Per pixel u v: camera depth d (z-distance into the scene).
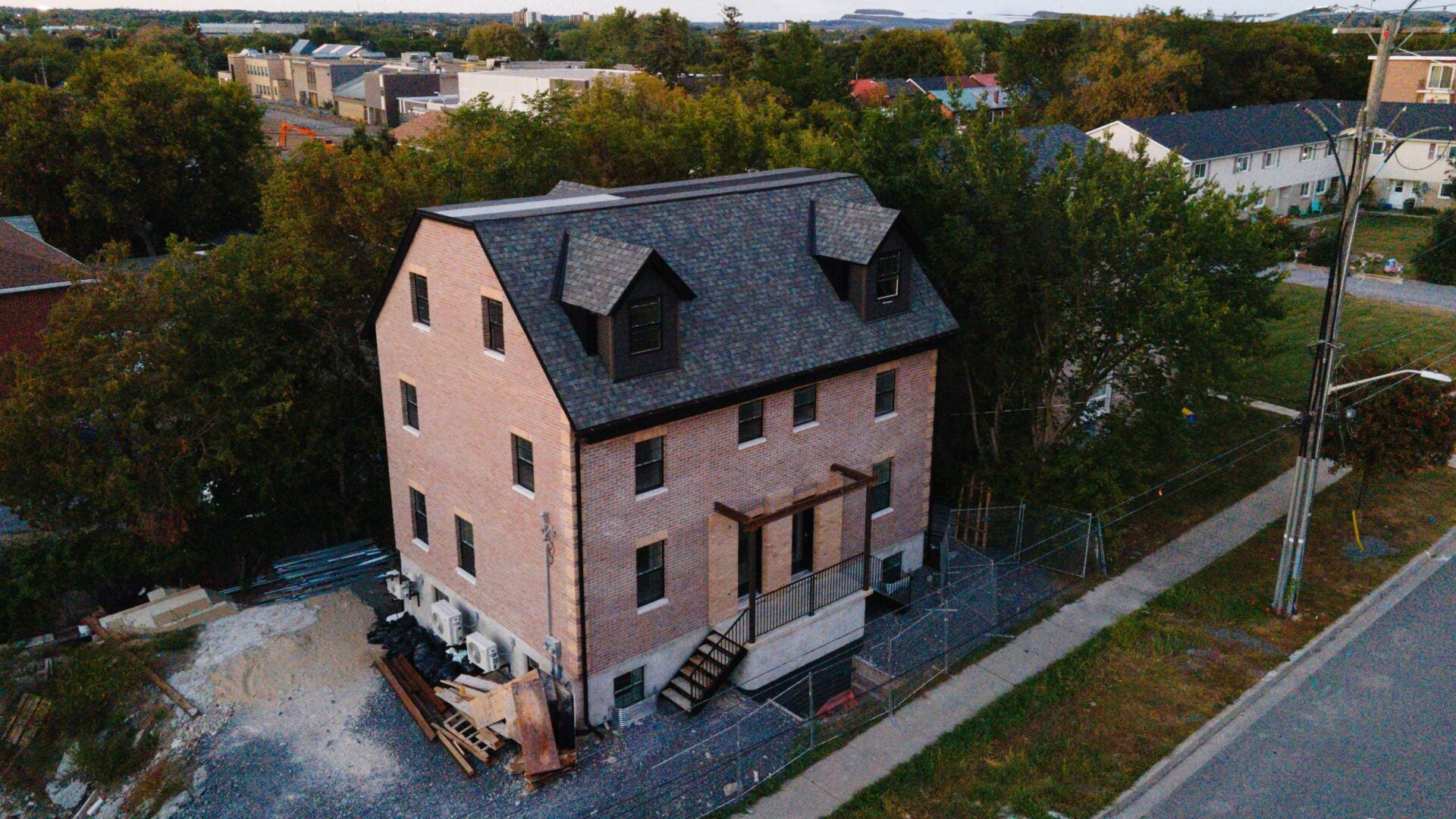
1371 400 31.05
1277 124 78.12
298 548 32.72
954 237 28.67
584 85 81.81
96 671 24.69
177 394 28.20
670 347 21.42
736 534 23.94
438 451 24.64
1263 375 45.59
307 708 23.42
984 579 28.83
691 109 52.97
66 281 39.72
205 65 192.38
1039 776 20.64
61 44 163.00
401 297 24.56
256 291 29.48
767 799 20.03
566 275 21.12
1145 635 25.81
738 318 23.19
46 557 28.27
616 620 22.02
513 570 22.89
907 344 25.89
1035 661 24.69
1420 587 28.41
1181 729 22.11
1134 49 97.06
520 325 20.33
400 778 21.05
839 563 25.20
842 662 25.45
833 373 24.34
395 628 26.58
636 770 21.17
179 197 66.31
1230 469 35.91
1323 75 93.56
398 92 127.69
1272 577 28.67
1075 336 28.56
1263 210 31.58
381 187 31.77
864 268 24.89
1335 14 22.73
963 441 33.19
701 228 24.09
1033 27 99.75
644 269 20.30
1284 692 23.58
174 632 26.62
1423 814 19.58
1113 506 29.83
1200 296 26.66
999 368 29.86
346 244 31.69
